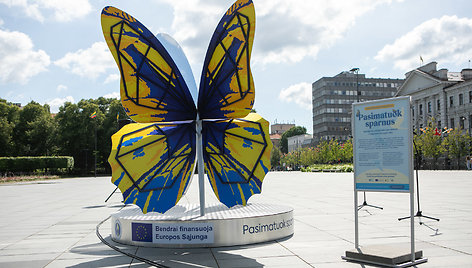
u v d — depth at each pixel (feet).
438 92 237.86
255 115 24.02
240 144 23.35
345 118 412.77
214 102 23.20
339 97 414.82
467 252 18.99
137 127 23.36
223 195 22.94
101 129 210.59
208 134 23.93
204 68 23.18
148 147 22.91
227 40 22.30
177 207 28.12
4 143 205.36
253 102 22.18
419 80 256.73
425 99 251.80
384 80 427.33
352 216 32.22
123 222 22.65
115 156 22.29
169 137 23.40
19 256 19.89
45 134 222.28
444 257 18.04
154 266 17.49
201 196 23.52
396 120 18.01
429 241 21.66
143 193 22.17
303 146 420.36
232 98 22.61
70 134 204.03
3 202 52.90
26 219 34.53
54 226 30.14
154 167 22.71
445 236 23.06
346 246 20.93
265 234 22.56
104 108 233.55
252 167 22.98
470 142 190.80
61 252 20.77
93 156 210.18
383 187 18.25
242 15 21.86
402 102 17.88
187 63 26.03
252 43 21.77
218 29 22.45
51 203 50.24
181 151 23.53
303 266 16.96
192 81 25.75
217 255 19.35
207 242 21.31
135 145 22.72
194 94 25.52
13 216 36.88
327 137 405.59
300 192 59.77
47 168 174.50
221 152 23.58
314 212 34.96
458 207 37.04
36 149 224.53
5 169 160.86
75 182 121.49
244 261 18.01
